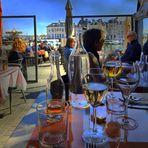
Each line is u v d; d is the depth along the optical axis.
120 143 0.88
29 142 0.91
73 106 1.24
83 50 1.49
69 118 1.09
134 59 5.02
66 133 0.94
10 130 3.56
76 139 0.91
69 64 1.46
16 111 4.50
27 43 8.38
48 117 1.00
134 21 7.24
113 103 1.26
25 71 7.71
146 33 6.85
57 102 1.13
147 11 4.45
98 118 1.06
